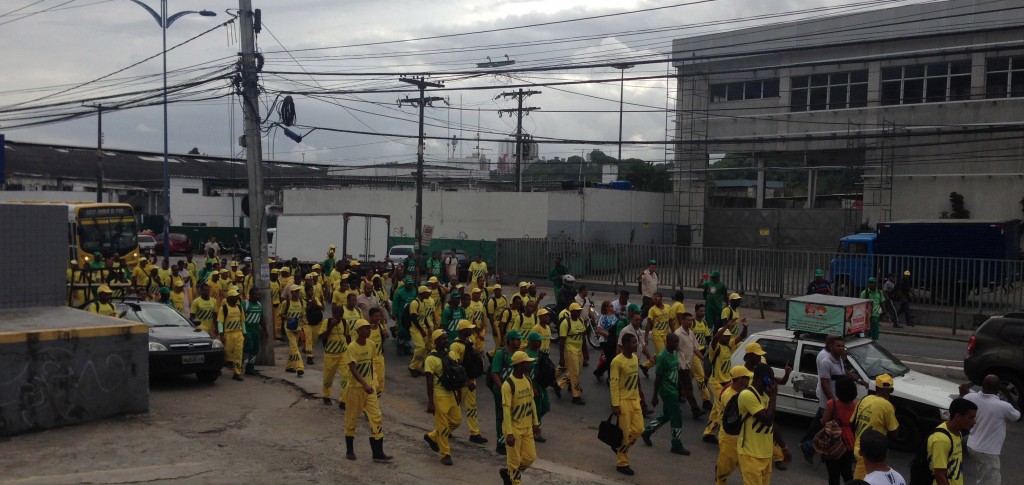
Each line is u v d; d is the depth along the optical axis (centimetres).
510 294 3234
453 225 4656
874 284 1922
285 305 1673
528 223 4425
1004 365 1294
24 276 1231
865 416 803
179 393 1340
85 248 2983
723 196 5075
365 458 1016
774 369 1217
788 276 2864
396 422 1242
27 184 6250
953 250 2792
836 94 4403
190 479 866
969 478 1011
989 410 837
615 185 5031
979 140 3684
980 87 3981
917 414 1087
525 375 909
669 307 1537
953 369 1720
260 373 1559
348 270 2286
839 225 4541
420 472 964
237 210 6706
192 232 6153
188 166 7081
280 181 6259
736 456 834
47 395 1036
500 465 1013
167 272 2262
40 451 940
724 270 3023
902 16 4128
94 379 1088
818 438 840
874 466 592
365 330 1006
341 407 1296
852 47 4297
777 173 4872
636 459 1077
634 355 1019
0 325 1064
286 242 3847
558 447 1135
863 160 4491
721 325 1486
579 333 1415
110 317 1180
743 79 4672
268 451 1009
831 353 1032
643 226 5022
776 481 981
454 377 999
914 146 3825
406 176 6744
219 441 1038
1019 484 980
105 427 1065
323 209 5197
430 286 1877
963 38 3975
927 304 2536
